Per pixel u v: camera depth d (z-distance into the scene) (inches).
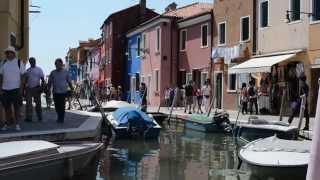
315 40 1028.5
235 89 1326.3
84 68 3518.7
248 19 1273.4
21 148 362.9
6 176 320.2
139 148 713.6
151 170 519.5
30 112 659.4
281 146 498.0
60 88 643.5
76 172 413.7
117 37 2282.2
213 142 788.6
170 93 1541.6
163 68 1727.4
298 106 771.4
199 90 1325.0
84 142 489.4
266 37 1190.9
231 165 549.0
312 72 1037.8
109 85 2225.6
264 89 1134.4
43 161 354.3
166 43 1726.1
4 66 530.9
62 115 649.6
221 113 927.0
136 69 2079.2
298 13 1083.9
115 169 520.1
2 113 577.6
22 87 633.6
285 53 1107.9
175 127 1072.8
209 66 1466.5
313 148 96.8
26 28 913.5
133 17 2293.3
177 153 657.0
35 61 651.5
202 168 532.7
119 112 858.8
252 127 726.5
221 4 1402.6
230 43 1354.6
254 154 479.8
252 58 1226.6
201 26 1529.3
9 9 650.2
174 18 1711.4
